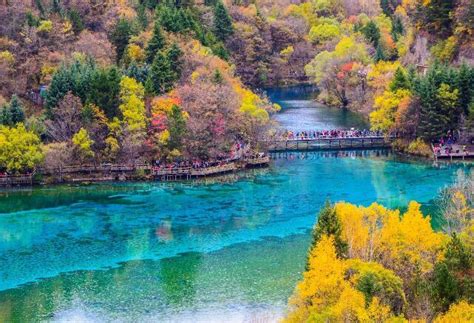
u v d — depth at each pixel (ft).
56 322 260.21
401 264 236.02
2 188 443.73
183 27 648.38
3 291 289.12
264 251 326.44
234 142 499.51
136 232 358.02
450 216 297.12
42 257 326.03
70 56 577.43
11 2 614.34
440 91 512.63
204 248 332.80
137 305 272.92
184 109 488.44
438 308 213.25
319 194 418.51
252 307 267.39
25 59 576.61
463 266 225.56
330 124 620.49
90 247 337.93
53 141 470.80
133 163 463.83
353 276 219.00
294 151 533.55
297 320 214.90
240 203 404.36
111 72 483.51
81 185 449.48
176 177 461.37
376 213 251.60
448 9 625.82
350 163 495.00
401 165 485.15
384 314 197.26
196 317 261.03
